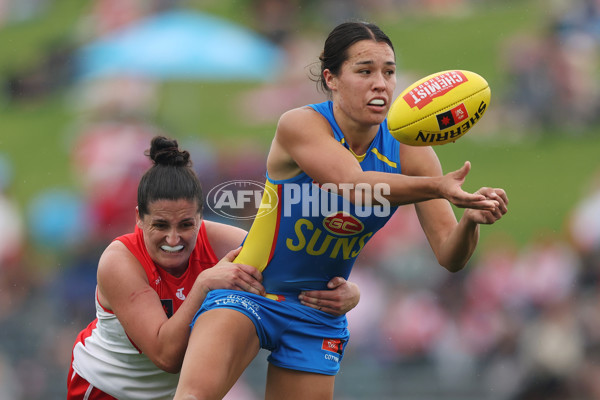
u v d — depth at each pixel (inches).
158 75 2300.7
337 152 442.3
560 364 1181.1
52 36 3218.5
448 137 431.8
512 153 2246.6
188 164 512.4
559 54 2391.7
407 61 2753.4
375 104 452.4
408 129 425.1
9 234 1684.3
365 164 474.3
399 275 1357.0
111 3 3105.3
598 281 1348.4
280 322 495.8
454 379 1237.7
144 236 515.2
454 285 1353.3
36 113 2721.5
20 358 1349.7
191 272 528.4
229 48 2245.3
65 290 1425.9
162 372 536.1
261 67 2252.7
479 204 384.8
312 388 505.0
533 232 1765.5
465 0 3284.9
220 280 484.7
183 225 501.7
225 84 2699.3
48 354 1355.8
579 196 1940.2
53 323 1390.3
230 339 466.3
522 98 2380.7
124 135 2106.3
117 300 506.0
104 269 510.6
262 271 498.3
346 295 507.2
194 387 445.7
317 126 457.7
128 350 531.2
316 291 503.5
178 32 2249.0
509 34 2783.0
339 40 460.4
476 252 1530.5
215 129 2325.3
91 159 2028.8
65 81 2910.9
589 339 1216.8
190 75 2207.2
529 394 1182.9
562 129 2331.4
